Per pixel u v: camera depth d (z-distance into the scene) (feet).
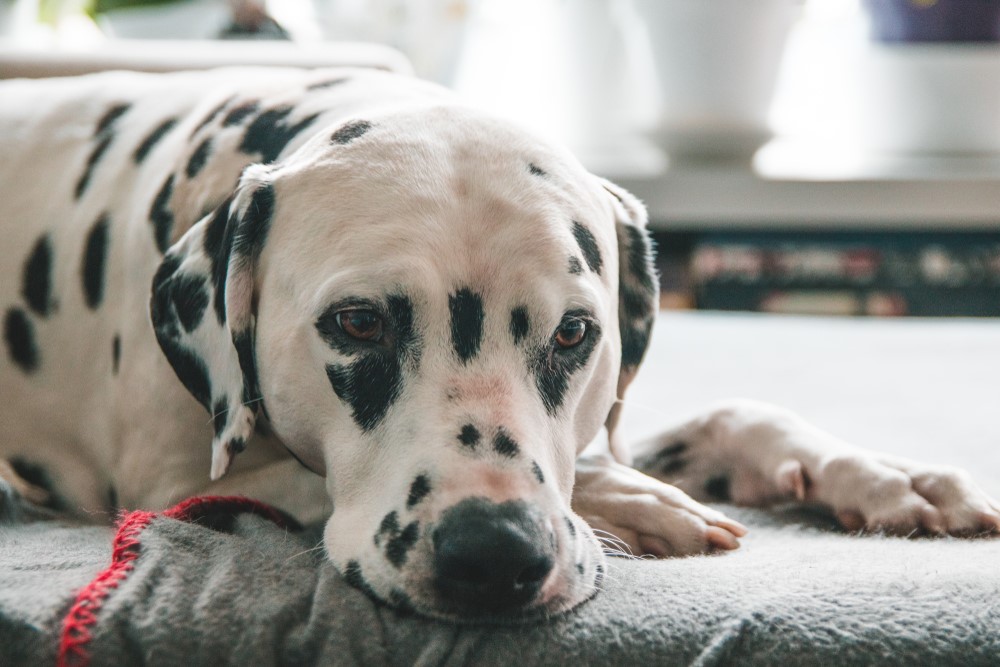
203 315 5.03
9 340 6.28
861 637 3.92
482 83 15.75
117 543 4.34
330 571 4.32
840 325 12.19
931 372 9.63
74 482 6.12
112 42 12.62
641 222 5.73
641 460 6.08
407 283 4.49
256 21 11.96
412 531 4.11
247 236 4.93
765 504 5.84
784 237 14.93
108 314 5.96
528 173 4.95
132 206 6.06
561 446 4.74
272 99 6.01
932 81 15.38
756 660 3.89
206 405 5.09
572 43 15.64
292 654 3.88
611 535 5.03
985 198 14.23
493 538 3.91
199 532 4.55
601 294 4.99
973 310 14.71
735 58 14.12
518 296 4.58
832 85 16.31
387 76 6.23
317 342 4.67
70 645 3.76
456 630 4.00
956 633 3.94
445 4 14.60
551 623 4.06
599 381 5.18
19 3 12.10
